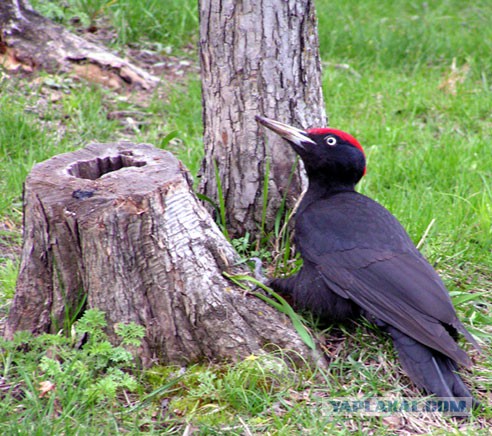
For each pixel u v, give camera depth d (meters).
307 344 8.62
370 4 23.61
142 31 19.53
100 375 8.34
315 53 10.52
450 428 7.86
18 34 16.59
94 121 15.04
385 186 13.57
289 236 10.56
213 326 8.55
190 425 7.75
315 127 10.68
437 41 20.58
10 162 13.25
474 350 9.16
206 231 8.77
